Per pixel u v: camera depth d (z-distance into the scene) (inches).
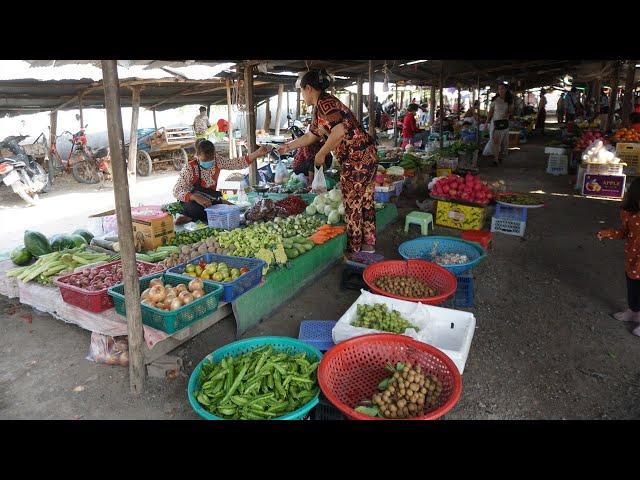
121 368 129.1
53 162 477.4
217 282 137.6
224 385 101.8
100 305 129.9
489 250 224.1
